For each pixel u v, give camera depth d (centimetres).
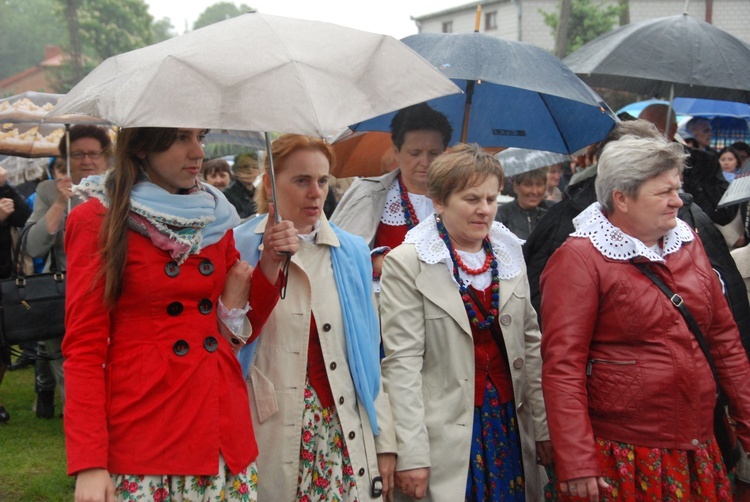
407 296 321
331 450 292
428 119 388
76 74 3231
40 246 512
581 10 2598
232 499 255
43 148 581
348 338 297
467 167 314
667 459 295
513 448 323
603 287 302
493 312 321
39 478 489
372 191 401
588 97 407
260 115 216
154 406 243
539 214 652
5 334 480
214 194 264
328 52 236
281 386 288
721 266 382
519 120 464
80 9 3956
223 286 269
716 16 3250
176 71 222
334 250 304
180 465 243
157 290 246
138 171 251
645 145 303
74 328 239
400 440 306
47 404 620
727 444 338
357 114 225
